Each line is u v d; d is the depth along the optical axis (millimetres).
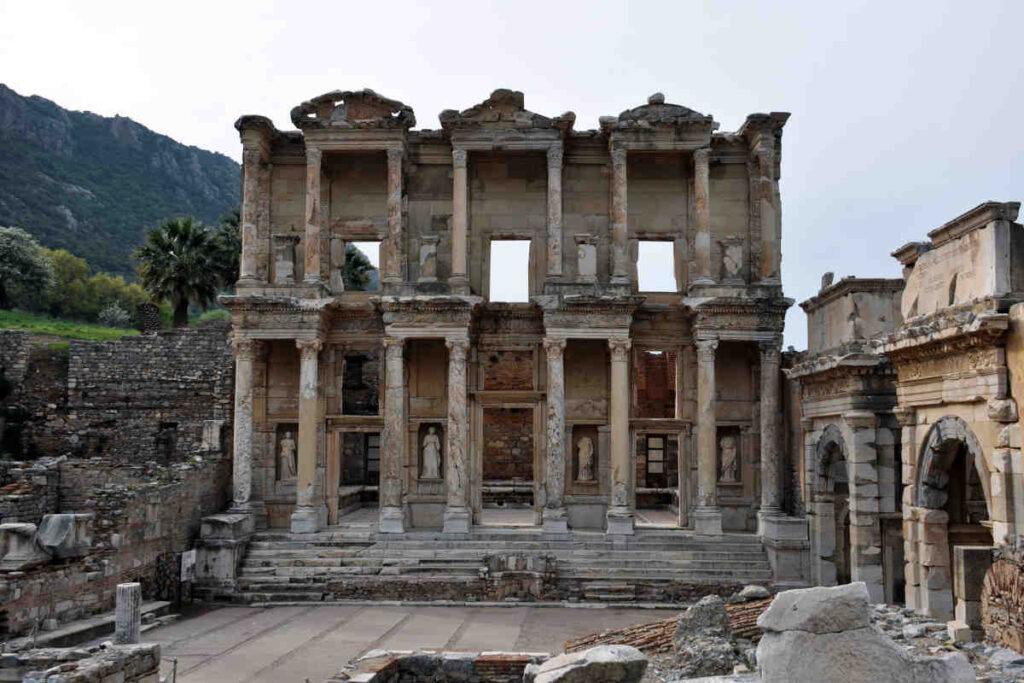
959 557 19062
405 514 39594
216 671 23891
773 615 9773
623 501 37500
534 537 37281
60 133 170375
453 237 38938
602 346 40344
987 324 18859
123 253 137750
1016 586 16578
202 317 93812
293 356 40656
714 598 20906
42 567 26250
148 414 46656
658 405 53688
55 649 19734
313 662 24859
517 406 39969
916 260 23922
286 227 41094
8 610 24469
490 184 40969
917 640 18234
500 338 40094
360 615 31453
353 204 41219
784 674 9508
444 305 37781
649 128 38812
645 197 40844
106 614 29000
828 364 30984
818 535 34031
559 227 39000
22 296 82875
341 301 40344
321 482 39656
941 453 22422
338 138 39281
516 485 51312
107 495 31062
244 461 38250
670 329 40031
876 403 29859
